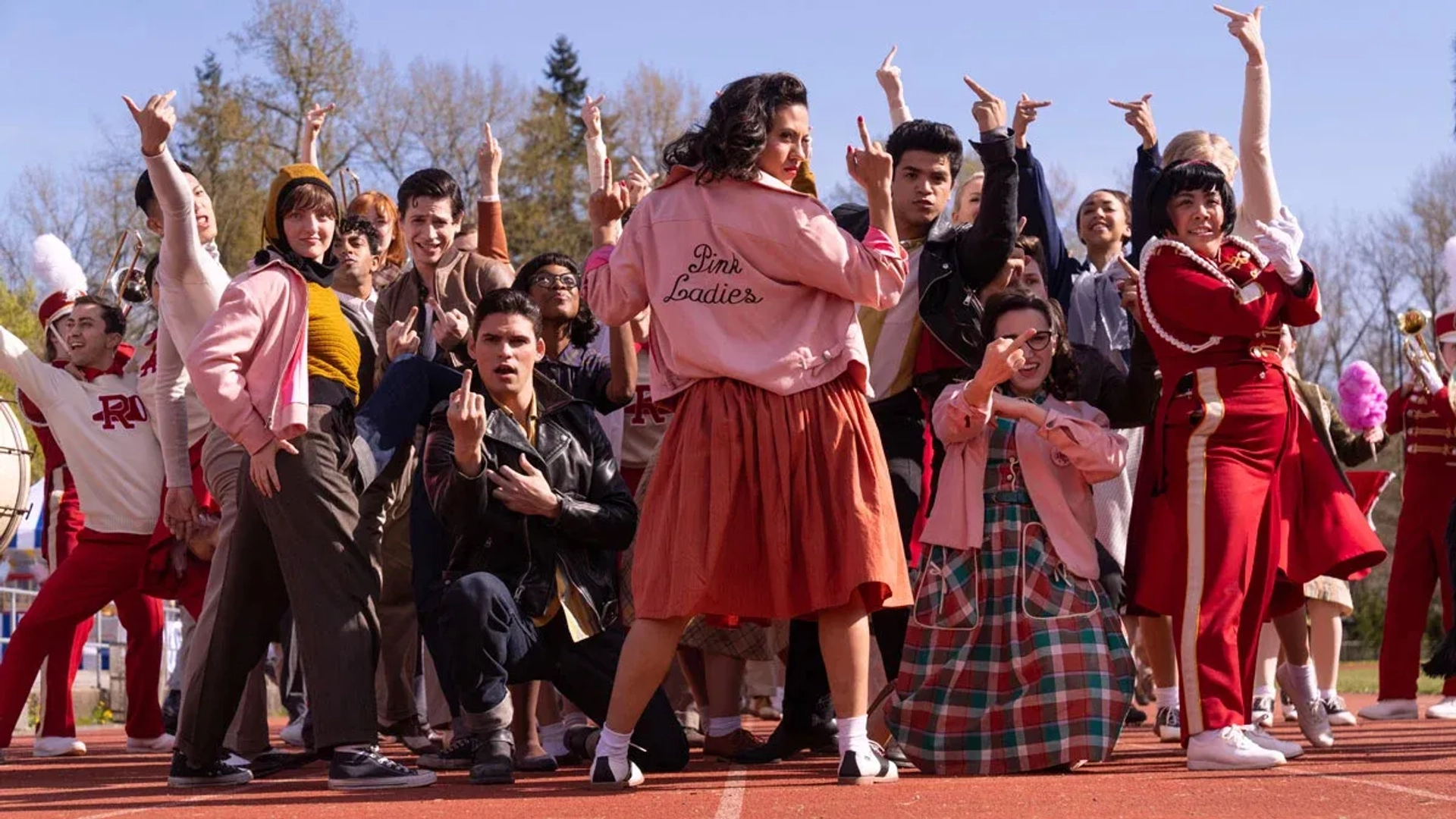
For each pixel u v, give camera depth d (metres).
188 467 6.09
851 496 4.50
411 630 6.29
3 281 28.58
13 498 8.52
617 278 4.71
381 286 7.93
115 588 7.16
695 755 6.16
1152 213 5.25
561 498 5.16
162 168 5.59
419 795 4.65
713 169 4.54
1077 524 5.16
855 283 4.54
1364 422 7.75
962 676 5.09
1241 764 4.82
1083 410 5.37
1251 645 5.16
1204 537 5.00
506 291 5.41
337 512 4.83
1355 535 5.33
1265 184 6.21
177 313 5.81
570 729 5.95
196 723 5.04
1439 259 43.25
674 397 4.72
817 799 4.22
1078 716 4.98
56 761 7.03
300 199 5.11
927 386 5.61
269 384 4.83
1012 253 5.71
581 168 43.16
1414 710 8.06
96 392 7.19
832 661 4.62
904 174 5.83
